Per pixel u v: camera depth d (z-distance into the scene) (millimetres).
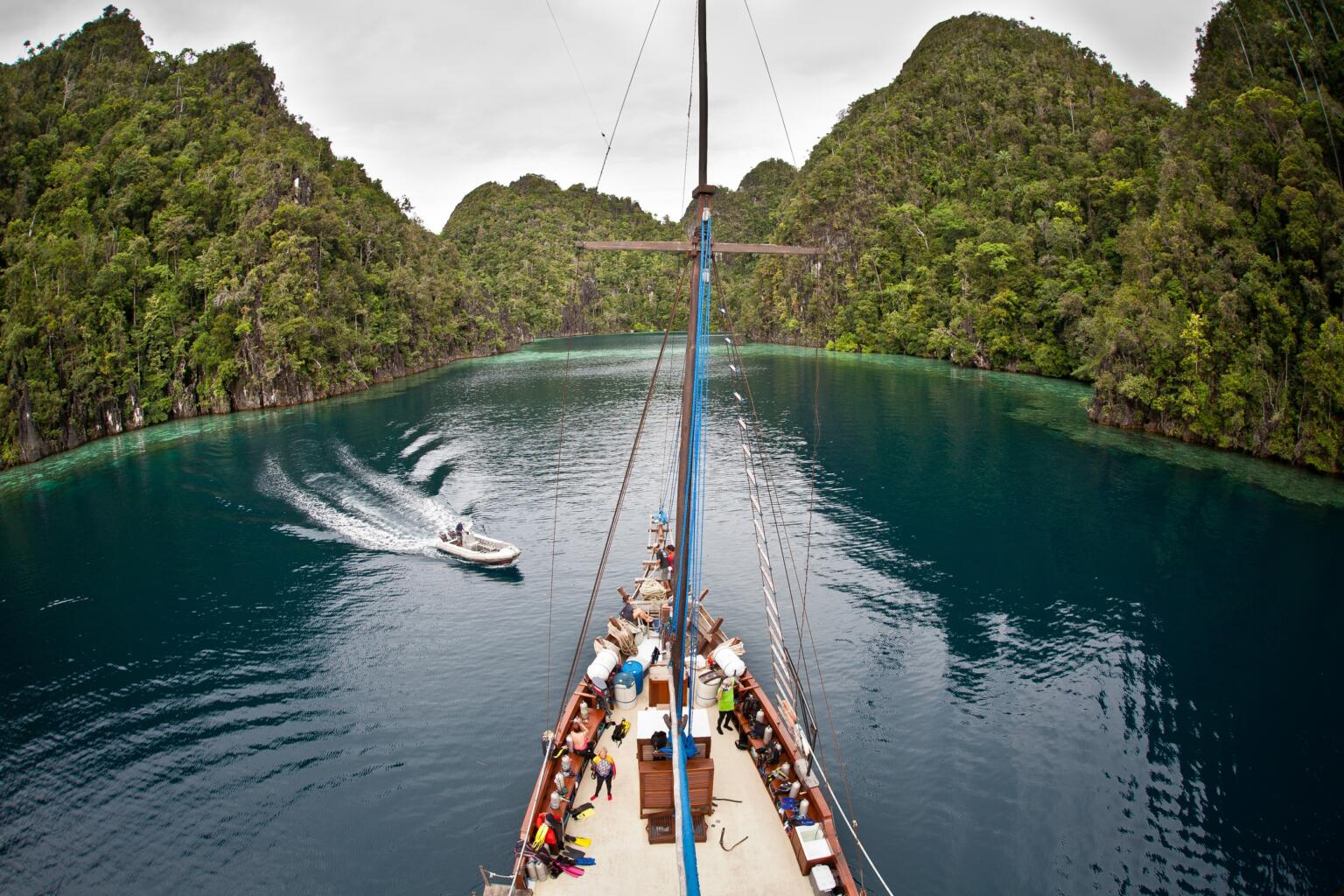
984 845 25484
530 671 36531
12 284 106750
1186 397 80375
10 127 144750
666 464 73938
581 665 36906
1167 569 47156
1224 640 38531
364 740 31453
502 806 27469
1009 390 116250
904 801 27469
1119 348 89688
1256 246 82562
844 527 54969
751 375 139500
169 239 132000
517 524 57219
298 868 24875
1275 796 27766
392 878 24422
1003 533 53406
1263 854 25172
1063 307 130375
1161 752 30188
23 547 55000
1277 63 106312
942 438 82688
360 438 89312
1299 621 40375
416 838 26078
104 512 62594
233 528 57219
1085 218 157625
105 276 115062
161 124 162875
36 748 31594
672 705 19094
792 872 19078
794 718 24844
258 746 31219
